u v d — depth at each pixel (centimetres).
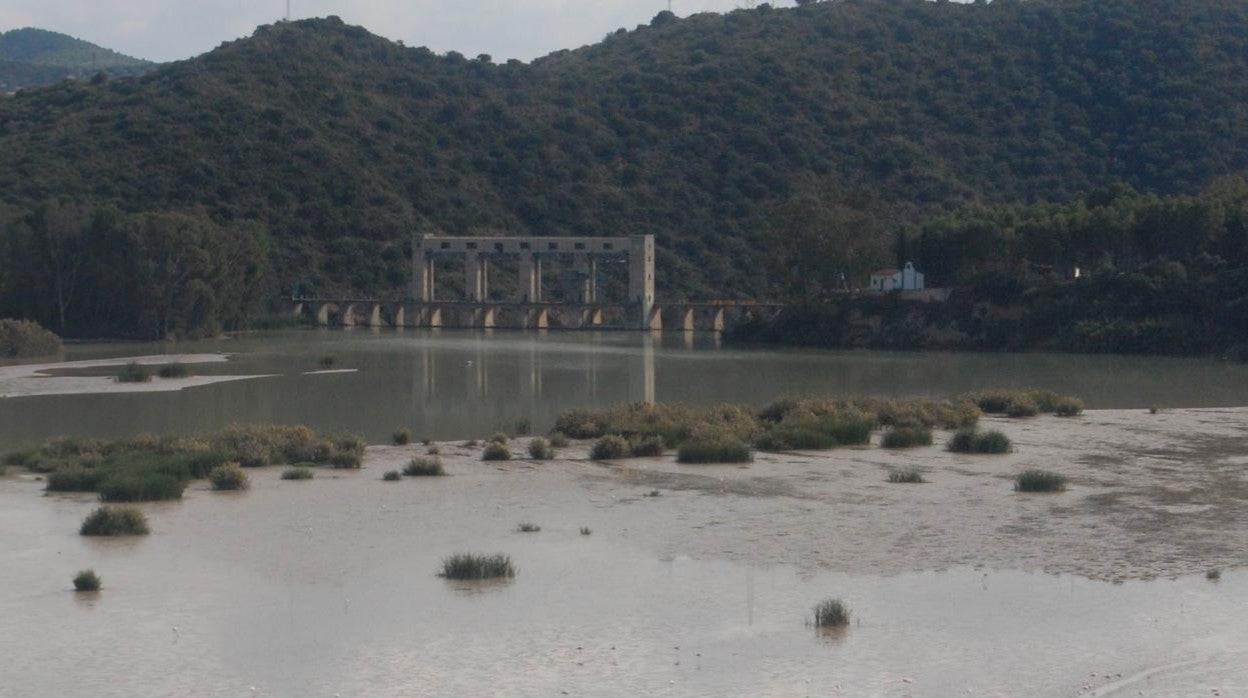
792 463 7006
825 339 19188
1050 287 17662
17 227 18562
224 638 4050
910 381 12988
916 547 5066
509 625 4156
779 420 8500
